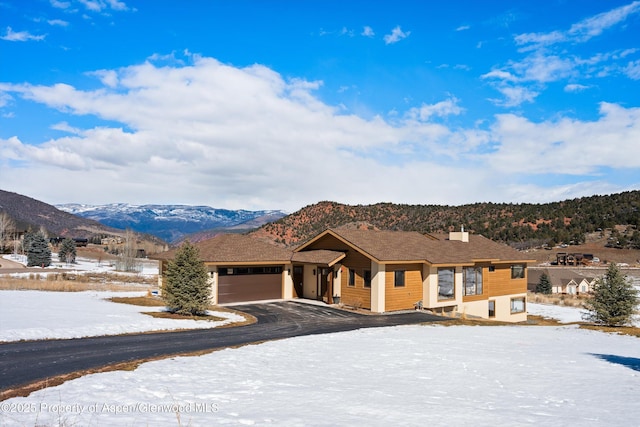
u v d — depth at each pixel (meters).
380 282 27.55
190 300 22.77
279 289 32.97
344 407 8.45
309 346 16.14
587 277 79.25
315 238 32.25
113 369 11.59
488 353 15.40
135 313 22.31
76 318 19.47
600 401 9.30
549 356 15.08
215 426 7.08
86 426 6.94
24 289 30.09
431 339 18.45
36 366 11.75
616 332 22.47
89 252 107.62
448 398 9.45
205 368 11.91
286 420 7.46
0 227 90.12
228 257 30.20
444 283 30.36
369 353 14.95
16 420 7.22
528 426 7.38
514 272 36.25
